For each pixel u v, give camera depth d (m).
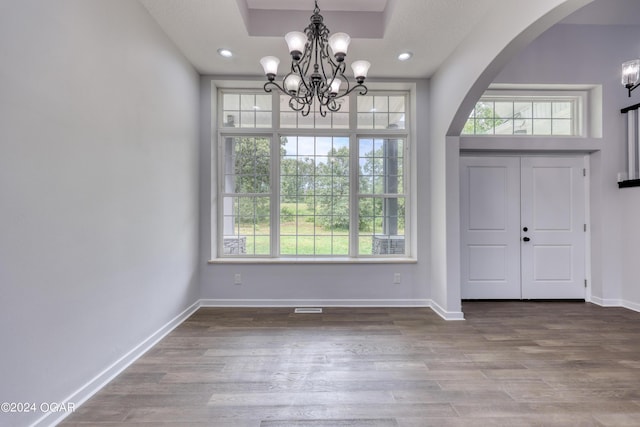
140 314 2.38
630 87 2.73
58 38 1.60
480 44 2.55
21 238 1.41
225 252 3.84
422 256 3.66
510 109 3.91
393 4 2.44
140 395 1.86
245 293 3.61
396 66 3.32
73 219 1.71
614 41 3.71
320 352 2.44
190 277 3.31
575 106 3.89
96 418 1.65
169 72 2.80
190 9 2.40
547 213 3.89
